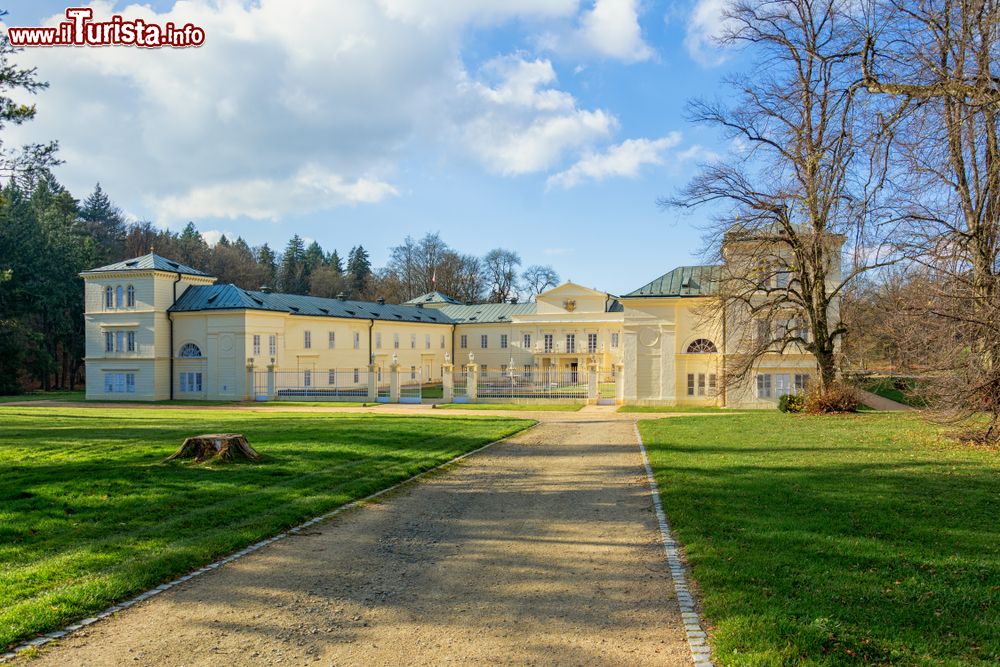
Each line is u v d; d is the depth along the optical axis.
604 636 5.88
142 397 46.75
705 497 11.16
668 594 6.91
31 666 5.30
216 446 14.32
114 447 16.45
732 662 5.19
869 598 6.32
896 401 42.47
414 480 13.84
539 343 71.25
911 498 10.51
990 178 14.75
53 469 13.04
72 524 9.22
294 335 51.09
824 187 24.91
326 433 20.48
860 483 11.82
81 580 7.09
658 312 38.59
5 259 58.31
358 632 6.03
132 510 9.98
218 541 8.63
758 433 20.75
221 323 46.28
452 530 9.78
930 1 16.36
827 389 28.23
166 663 5.39
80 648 5.65
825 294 27.88
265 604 6.72
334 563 8.12
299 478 12.88
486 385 53.44
